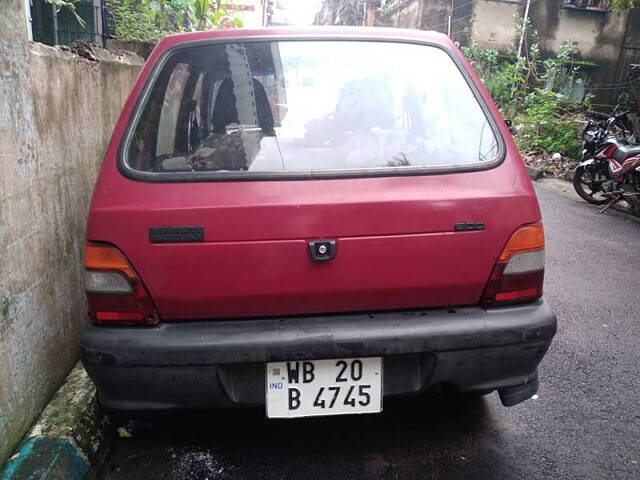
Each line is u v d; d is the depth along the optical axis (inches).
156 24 262.2
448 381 79.1
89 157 123.8
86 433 90.8
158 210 72.9
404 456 90.9
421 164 81.1
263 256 73.8
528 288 80.9
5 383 80.4
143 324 75.2
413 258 76.2
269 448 93.0
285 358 74.0
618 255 206.4
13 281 83.0
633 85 420.8
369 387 77.5
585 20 628.7
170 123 82.7
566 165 387.2
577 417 102.8
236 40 89.9
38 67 94.3
